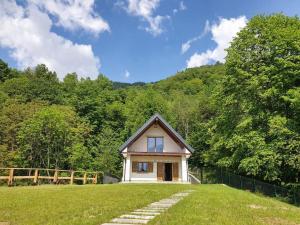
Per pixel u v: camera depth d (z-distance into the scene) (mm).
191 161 58344
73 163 47781
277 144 28078
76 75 77250
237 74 34312
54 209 11273
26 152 46656
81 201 13688
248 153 31047
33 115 48531
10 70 81688
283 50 30953
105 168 50156
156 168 38750
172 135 38500
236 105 35406
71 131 50094
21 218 9539
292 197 27172
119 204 12852
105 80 75125
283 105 31516
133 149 38906
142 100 64750
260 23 34438
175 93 91625
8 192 17297
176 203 13773
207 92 70438
